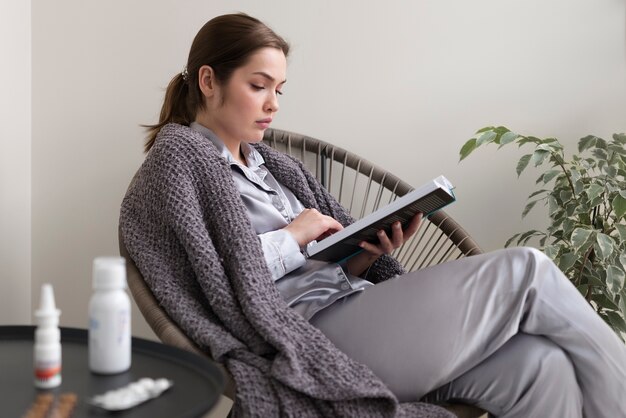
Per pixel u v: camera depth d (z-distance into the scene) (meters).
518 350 1.18
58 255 1.87
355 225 1.27
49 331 0.83
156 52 1.87
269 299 1.19
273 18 1.92
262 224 1.42
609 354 1.16
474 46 1.98
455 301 1.19
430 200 1.29
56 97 1.85
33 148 1.85
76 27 1.85
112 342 0.87
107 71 1.86
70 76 1.85
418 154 1.98
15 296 1.77
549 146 1.77
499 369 1.18
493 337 1.18
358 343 1.21
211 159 1.31
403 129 1.97
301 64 1.94
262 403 1.04
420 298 1.21
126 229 1.31
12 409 0.76
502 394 1.18
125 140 1.87
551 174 1.76
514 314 1.16
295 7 1.92
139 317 1.91
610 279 1.68
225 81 1.42
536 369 1.16
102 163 1.87
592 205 1.73
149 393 0.80
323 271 1.37
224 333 1.15
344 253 1.37
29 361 0.91
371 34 1.95
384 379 1.18
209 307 1.26
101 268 0.87
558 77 2.00
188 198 1.26
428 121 1.98
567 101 2.00
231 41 1.41
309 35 1.93
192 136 1.34
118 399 0.77
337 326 1.25
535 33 1.99
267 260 1.31
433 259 1.89
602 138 2.01
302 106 1.94
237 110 1.42
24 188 1.82
